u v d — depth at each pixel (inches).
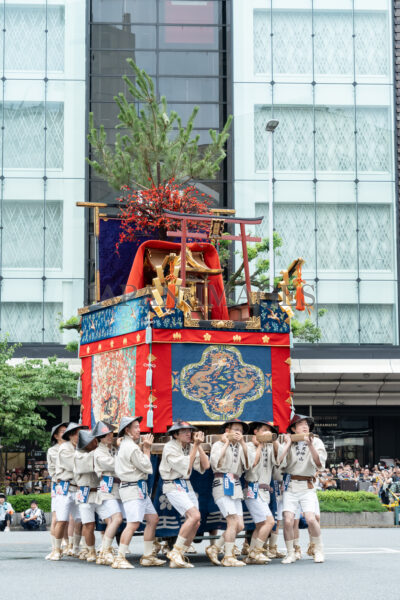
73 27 1755.7
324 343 1723.7
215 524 631.2
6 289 1702.8
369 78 1768.0
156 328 612.4
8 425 1439.5
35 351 1679.4
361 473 1499.8
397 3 1781.5
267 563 590.9
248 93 1755.7
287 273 661.9
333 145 1758.1
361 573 517.7
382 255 1745.8
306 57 1768.0
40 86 1740.9
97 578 503.8
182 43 1792.6
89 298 1696.6
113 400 657.0
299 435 589.9
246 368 635.5
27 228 1716.3
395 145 1759.4
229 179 1734.7
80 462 598.2
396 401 1800.0
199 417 615.8
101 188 1733.5
